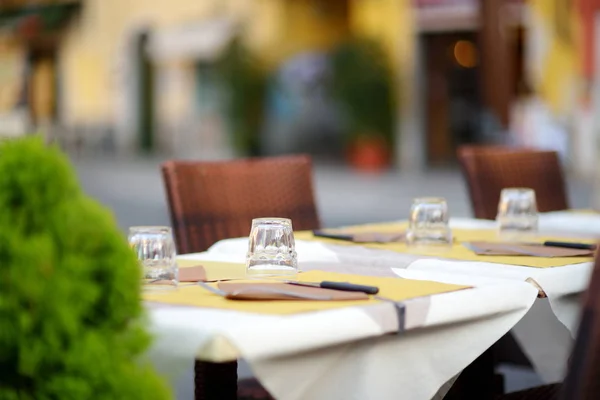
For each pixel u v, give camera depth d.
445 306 1.92
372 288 1.96
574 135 17.03
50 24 28.27
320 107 23.67
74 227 1.43
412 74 21.45
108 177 19.42
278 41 24.02
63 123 28.50
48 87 29.02
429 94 22.22
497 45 12.23
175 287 2.07
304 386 1.73
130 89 27.12
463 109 22.09
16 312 1.38
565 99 17.09
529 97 18.06
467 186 4.02
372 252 2.74
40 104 29.14
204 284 2.14
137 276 1.48
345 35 23.28
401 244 2.95
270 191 3.54
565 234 3.22
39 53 29.23
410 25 21.33
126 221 12.08
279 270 2.29
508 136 17.50
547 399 2.51
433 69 22.14
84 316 1.42
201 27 25.02
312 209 3.64
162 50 26.00
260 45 24.08
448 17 20.78
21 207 1.42
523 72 18.45
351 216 12.66
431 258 2.58
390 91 21.53
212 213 3.37
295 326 1.67
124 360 1.45
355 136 21.73
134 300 1.47
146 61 27.03
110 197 15.23
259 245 2.30
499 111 12.34
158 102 26.94
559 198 4.30
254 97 23.86
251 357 1.60
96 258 1.44
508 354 3.35
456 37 21.89
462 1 20.61
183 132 26.22
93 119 27.94
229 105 23.97
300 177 3.63
